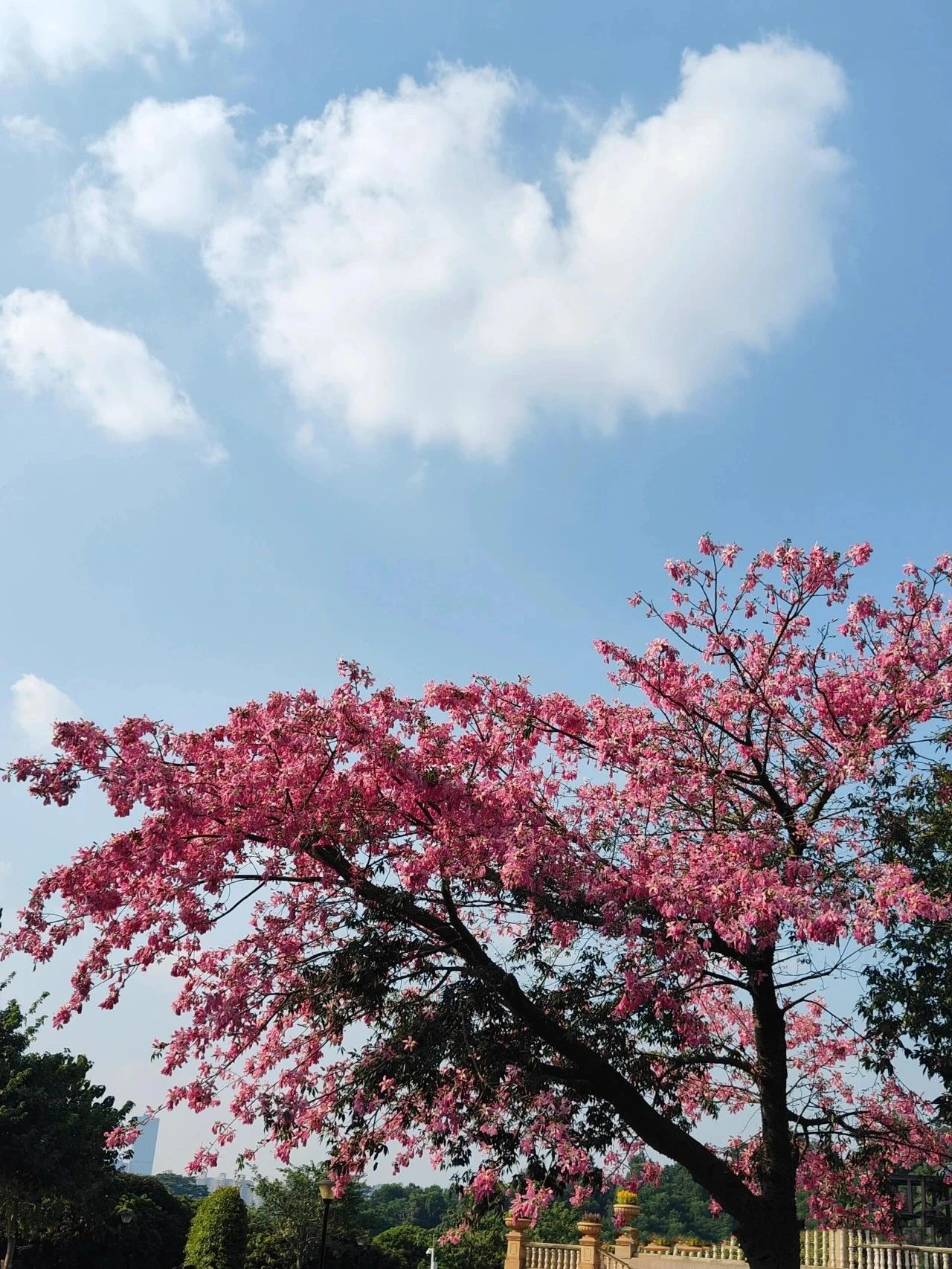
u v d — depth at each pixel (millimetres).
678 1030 11625
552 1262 20656
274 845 10891
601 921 11039
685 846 11500
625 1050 11562
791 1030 15000
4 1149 25969
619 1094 11078
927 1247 16078
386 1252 44031
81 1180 29375
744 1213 11242
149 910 10914
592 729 13016
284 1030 11828
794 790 12656
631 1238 21531
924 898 9586
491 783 11344
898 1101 14242
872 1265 16609
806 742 12789
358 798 11344
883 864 10648
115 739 10609
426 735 11273
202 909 10602
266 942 11180
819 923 9656
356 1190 40250
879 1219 14172
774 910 9867
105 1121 32781
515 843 10625
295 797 10812
